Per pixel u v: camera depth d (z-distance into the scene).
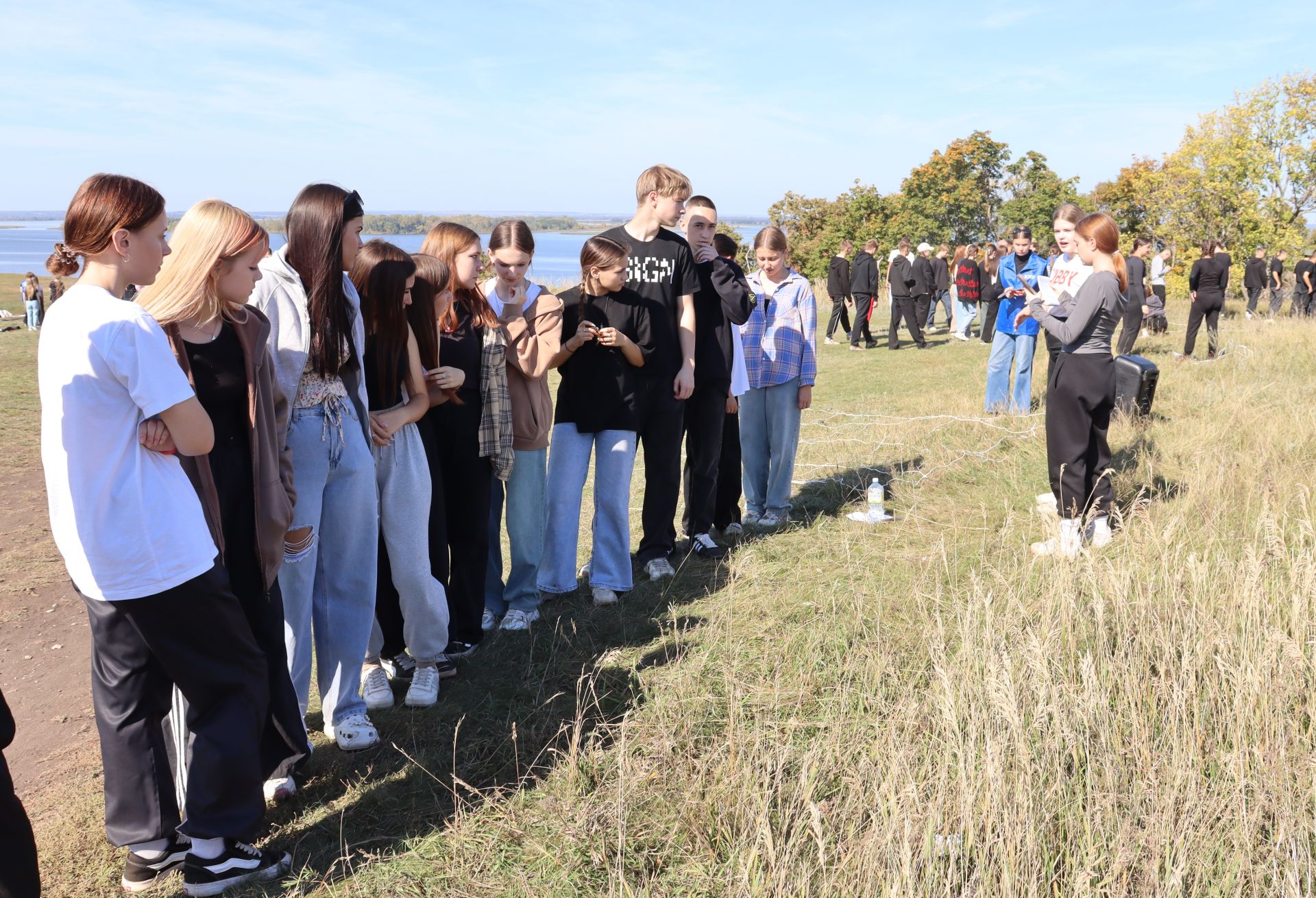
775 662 3.77
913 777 2.73
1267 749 2.79
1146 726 3.00
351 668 3.36
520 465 4.30
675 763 3.03
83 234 2.37
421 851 2.73
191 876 2.54
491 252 4.17
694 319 4.86
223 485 2.74
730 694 3.40
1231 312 21.28
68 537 2.41
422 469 3.58
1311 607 3.50
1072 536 4.62
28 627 5.09
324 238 3.08
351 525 3.26
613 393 4.59
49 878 2.71
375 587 3.38
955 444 7.82
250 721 2.61
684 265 4.70
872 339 17.52
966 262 17.19
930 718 3.08
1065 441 4.93
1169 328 16.36
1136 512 5.08
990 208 61.34
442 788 3.07
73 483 2.36
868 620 4.11
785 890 2.39
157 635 2.46
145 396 2.35
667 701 3.46
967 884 2.35
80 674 4.51
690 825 2.76
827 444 8.38
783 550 5.32
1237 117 29.55
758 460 6.04
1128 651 3.39
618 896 2.49
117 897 2.62
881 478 6.88
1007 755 2.79
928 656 3.60
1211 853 2.48
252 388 2.73
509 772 3.14
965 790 2.50
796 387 5.85
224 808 2.55
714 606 4.51
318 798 3.05
